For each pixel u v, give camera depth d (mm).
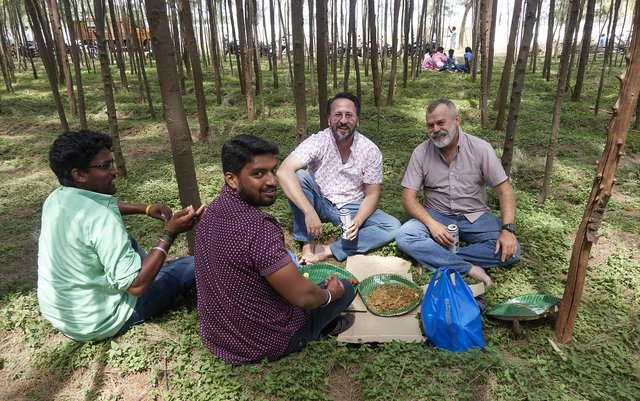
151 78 13289
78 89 6188
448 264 3611
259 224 2264
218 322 2506
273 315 2486
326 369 2617
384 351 2732
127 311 2854
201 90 7449
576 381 2467
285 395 2414
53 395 2568
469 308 2758
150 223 4555
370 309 3113
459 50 26578
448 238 3596
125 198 5211
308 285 2418
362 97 10453
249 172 2205
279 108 9586
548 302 3006
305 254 3949
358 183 4145
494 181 3684
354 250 4012
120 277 2537
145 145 7730
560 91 4379
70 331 2770
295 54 4723
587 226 2494
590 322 2986
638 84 2172
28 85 13000
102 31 5391
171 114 3080
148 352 2744
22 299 3291
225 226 2285
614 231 4266
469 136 3760
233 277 2322
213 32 9688
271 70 14336
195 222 2766
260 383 2469
